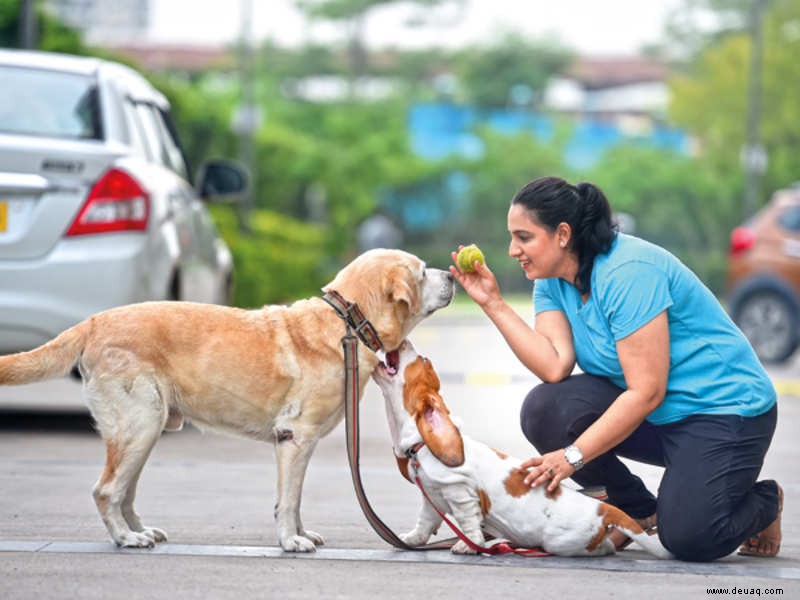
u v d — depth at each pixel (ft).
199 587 20.27
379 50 243.19
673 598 20.15
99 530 24.91
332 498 29.58
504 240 206.18
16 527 25.09
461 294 173.47
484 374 61.62
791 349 69.77
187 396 23.29
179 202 41.16
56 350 23.16
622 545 23.72
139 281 36.06
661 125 242.99
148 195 36.91
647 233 205.98
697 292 23.85
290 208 176.65
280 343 23.36
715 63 217.97
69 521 25.77
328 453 37.40
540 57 236.02
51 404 47.37
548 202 23.85
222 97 201.16
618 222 24.43
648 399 23.07
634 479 25.48
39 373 23.07
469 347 80.64
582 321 24.57
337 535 25.09
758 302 70.44
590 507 22.88
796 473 34.50
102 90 38.55
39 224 35.35
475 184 205.67
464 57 238.27
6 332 35.09
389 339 23.49
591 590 20.54
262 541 24.20
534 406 24.73
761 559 23.81
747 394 23.52
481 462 22.88
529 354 24.67
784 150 210.18
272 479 31.96
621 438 23.13
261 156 169.58
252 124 133.80
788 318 69.77
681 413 23.59
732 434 23.16
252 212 129.59
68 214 35.58
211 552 22.99
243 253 103.35
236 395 23.22
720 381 23.58
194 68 237.86
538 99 240.12
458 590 20.38
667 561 23.03
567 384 24.70
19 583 20.31
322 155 178.50
